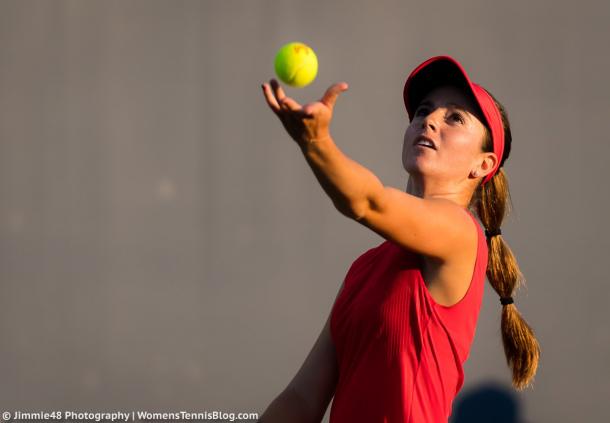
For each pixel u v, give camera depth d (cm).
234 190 2111
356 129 2117
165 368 2073
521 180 2078
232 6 2131
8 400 2052
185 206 2109
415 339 830
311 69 803
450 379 854
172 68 2123
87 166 2111
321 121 656
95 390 2062
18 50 2109
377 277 865
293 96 2106
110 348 2075
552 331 2042
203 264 2095
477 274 841
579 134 2094
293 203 2112
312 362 956
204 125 2122
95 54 2122
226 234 2103
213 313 2086
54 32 2116
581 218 2077
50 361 2069
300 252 2103
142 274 2095
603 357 2038
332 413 880
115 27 2123
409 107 989
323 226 2106
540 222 2070
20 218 2094
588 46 2103
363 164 2116
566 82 2100
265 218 2108
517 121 2092
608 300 2059
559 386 2019
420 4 2120
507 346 1017
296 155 2122
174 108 2122
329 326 958
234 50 2125
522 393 2011
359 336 862
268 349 2081
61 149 2109
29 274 2084
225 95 2125
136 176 2112
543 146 2091
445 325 832
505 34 2108
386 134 2123
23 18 2109
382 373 839
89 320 2081
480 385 2009
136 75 2125
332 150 671
